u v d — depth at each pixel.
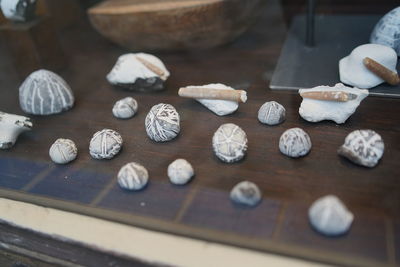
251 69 0.69
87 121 0.62
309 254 0.40
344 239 0.41
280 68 0.67
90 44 0.85
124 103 0.61
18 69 0.76
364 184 0.46
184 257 0.42
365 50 0.58
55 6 0.79
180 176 0.48
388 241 0.40
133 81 0.66
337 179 0.47
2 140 0.58
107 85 0.71
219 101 0.59
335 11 0.81
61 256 0.47
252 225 0.43
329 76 0.63
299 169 0.49
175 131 0.55
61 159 0.54
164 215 0.45
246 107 0.60
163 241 0.44
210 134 0.56
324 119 0.55
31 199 0.50
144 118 0.61
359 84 0.59
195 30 0.70
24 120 0.59
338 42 0.71
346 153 0.48
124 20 0.71
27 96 0.64
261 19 0.81
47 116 0.65
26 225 0.48
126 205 0.47
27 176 0.54
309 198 0.45
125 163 0.53
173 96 0.65
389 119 0.54
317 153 0.51
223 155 0.50
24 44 0.72
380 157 0.48
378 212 0.43
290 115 0.57
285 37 0.76
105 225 0.46
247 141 0.52
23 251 0.49
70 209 0.48
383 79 0.58
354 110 0.54
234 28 0.72
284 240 0.41
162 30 0.71
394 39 0.62
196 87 0.60
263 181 0.48
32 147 0.59
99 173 0.52
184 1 0.69
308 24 0.69
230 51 0.75
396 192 0.45
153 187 0.49
